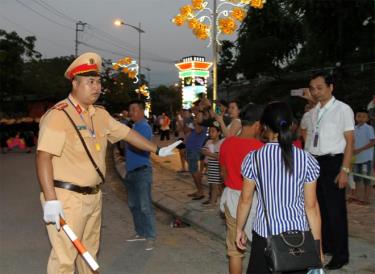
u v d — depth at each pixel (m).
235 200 4.39
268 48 37.19
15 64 37.28
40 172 3.71
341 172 5.20
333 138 5.29
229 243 4.49
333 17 28.83
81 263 4.28
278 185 3.30
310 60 37.59
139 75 40.53
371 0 26.98
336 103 5.33
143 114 6.61
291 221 3.27
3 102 38.97
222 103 8.65
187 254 6.43
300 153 3.34
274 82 36.69
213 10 14.69
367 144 8.77
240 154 4.34
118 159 17.67
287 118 3.38
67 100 4.03
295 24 37.41
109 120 4.34
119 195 11.30
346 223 5.39
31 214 9.05
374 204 9.05
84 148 3.93
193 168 9.73
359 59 30.17
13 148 26.28
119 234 7.48
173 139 29.17
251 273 3.49
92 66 4.01
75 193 3.90
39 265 6.00
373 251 5.95
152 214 6.80
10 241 7.13
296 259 3.14
